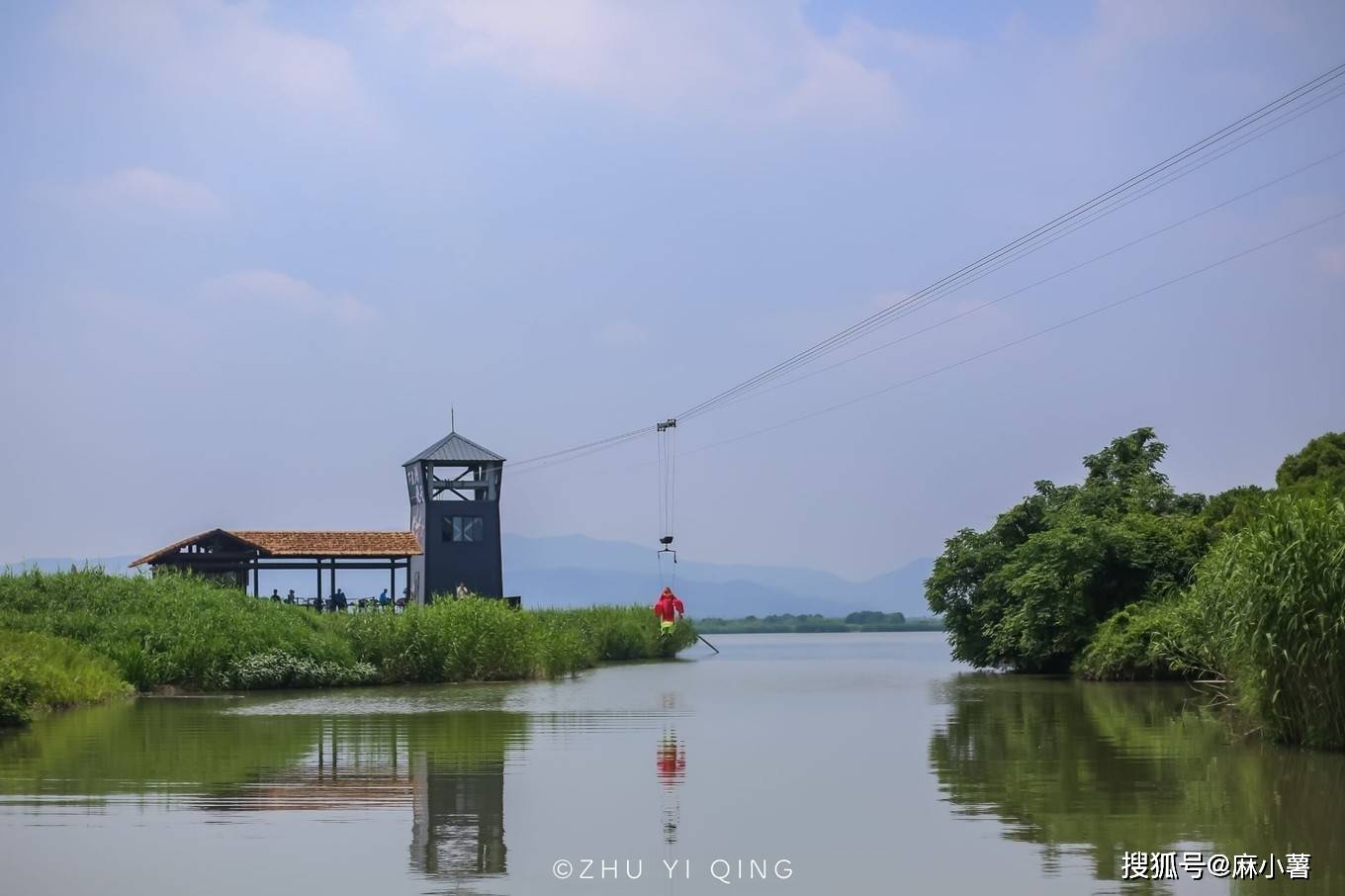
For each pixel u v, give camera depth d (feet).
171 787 50.31
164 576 124.98
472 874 36.60
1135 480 130.52
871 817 44.09
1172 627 99.60
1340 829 40.88
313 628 118.83
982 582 127.44
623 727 72.33
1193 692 94.84
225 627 109.60
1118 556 115.03
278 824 43.27
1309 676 54.49
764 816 44.39
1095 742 62.85
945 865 37.17
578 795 48.65
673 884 35.60
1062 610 115.75
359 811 45.42
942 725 72.43
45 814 44.91
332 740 66.18
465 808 45.93
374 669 113.39
